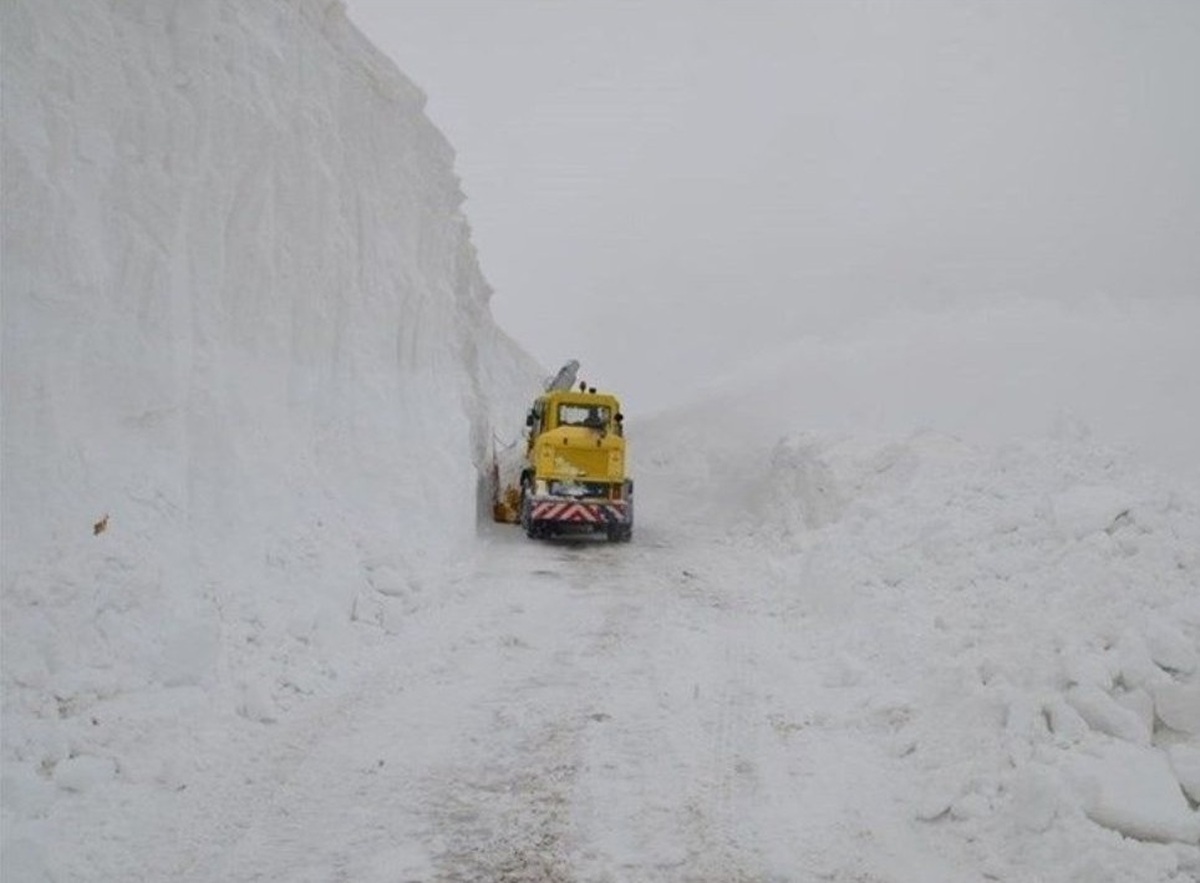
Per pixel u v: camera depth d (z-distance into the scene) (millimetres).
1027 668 6961
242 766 6480
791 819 6000
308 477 11258
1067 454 11469
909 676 7945
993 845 5551
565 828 5867
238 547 9508
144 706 6863
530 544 16031
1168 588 7699
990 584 8898
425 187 15617
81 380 8594
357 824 5832
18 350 7871
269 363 11344
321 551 10289
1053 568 8641
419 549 12242
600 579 13258
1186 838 5246
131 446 8906
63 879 4965
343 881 5207
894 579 9977
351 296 13188
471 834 5766
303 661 8438
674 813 6070
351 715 7516
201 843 5492
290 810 5953
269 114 11555
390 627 9758
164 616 7855
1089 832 5305
